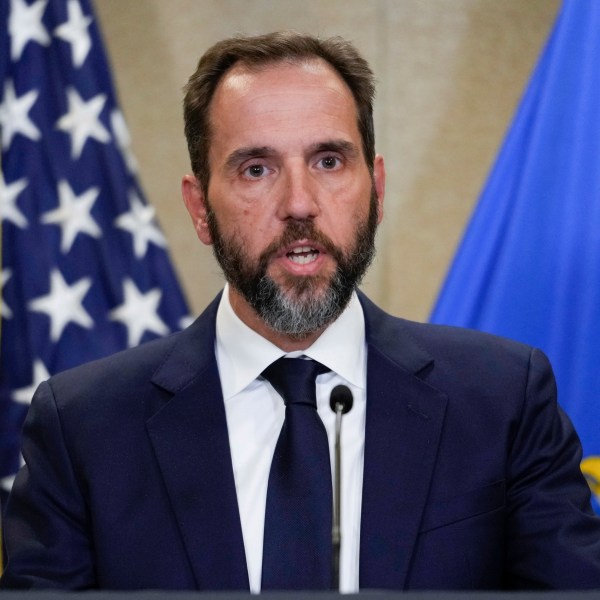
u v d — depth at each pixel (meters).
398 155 11.09
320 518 5.00
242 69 5.46
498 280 9.09
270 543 4.98
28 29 10.09
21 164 9.93
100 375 5.82
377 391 5.54
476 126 11.04
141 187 10.39
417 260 11.03
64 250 9.87
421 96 11.09
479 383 5.66
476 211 9.37
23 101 9.98
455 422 5.48
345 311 5.67
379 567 5.04
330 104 5.32
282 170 5.24
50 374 9.74
